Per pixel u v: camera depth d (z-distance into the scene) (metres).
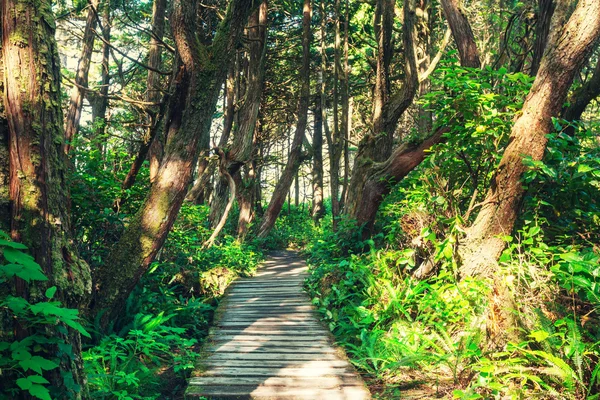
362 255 8.89
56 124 3.45
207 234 12.64
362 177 10.15
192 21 6.23
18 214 3.16
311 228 22.84
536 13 8.75
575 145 5.84
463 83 6.29
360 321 6.76
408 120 19.44
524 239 6.11
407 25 10.59
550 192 6.19
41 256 3.16
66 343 3.10
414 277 7.18
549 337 4.28
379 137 10.98
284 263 15.25
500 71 6.36
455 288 5.95
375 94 11.27
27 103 3.26
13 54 3.28
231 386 4.86
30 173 3.22
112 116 16.56
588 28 5.27
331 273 8.99
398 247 8.42
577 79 10.11
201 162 17.23
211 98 6.25
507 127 6.24
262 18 15.10
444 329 5.65
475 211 6.98
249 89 14.20
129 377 4.38
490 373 4.31
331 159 16.72
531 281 5.31
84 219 6.42
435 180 7.21
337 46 17.14
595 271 4.46
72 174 6.30
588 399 3.73
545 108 5.54
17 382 2.54
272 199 19.05
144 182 8.05
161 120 7.54
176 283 9.55
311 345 6.29
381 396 4.83
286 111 22.28
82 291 3.46
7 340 2.80
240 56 17.53
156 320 5.87
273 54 20.08
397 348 5.71
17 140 3.22
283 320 7.61
